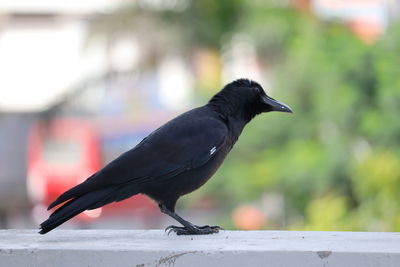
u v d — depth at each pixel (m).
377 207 11.59
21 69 24.89
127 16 19.30
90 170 19.80
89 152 19.86
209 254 5.59
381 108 11.83
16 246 5.84
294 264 5.54
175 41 17.95
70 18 25.12
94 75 20.25
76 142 19.91
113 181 6.64
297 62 12.57
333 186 12.12
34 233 6.64
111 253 5.66
